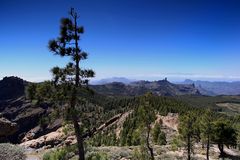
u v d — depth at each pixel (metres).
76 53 19.92
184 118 37.38
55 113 18.72
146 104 28.33
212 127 43.31
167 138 77.94
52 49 19.48
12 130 31.28
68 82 19.42
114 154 30.66
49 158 25.20
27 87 18.48
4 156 20.39
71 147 25.67
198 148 61.31
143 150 28.44
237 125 70.12
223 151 63.72
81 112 19.64
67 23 19.75
